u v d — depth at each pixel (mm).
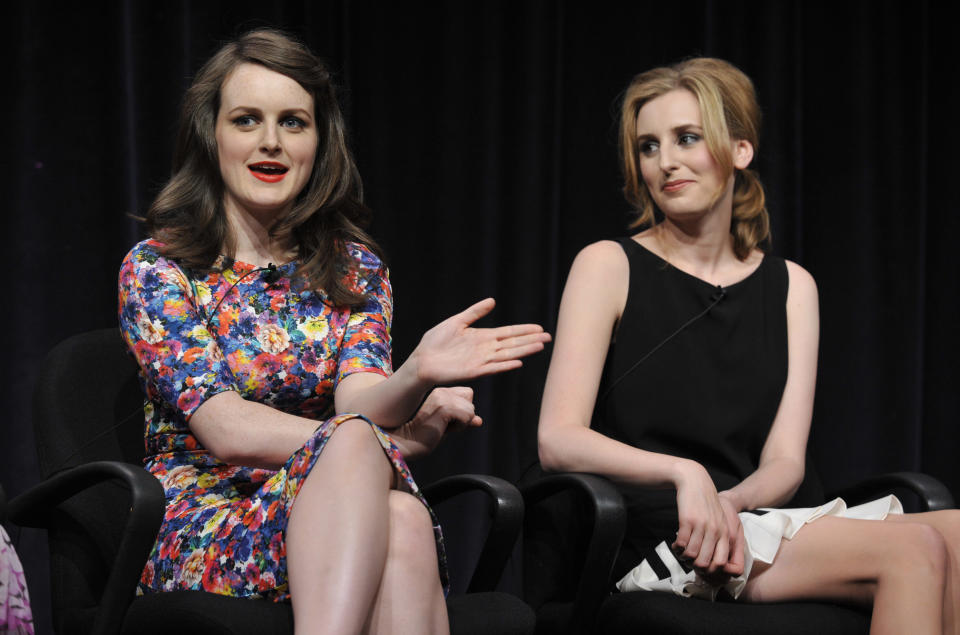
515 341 5371
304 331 6352
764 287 7238
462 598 5449
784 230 10555
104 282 8781
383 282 6828
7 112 8594
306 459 4973
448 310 9789
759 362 6973
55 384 6176
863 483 6801
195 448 6062
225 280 6285
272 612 4816
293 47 6387
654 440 6836
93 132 8781
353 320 6496
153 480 5230
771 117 10555
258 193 6223
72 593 5707
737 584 5922
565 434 6352
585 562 5824
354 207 6781
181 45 8828
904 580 5430
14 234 8594
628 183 7402
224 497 5863
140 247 6156
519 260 9938
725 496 6195
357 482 4820
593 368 6719
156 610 4953
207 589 5184
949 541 5773
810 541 5859
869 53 10961
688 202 6918
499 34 9930
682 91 7023
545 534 6504
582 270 7020
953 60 11195
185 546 5355
